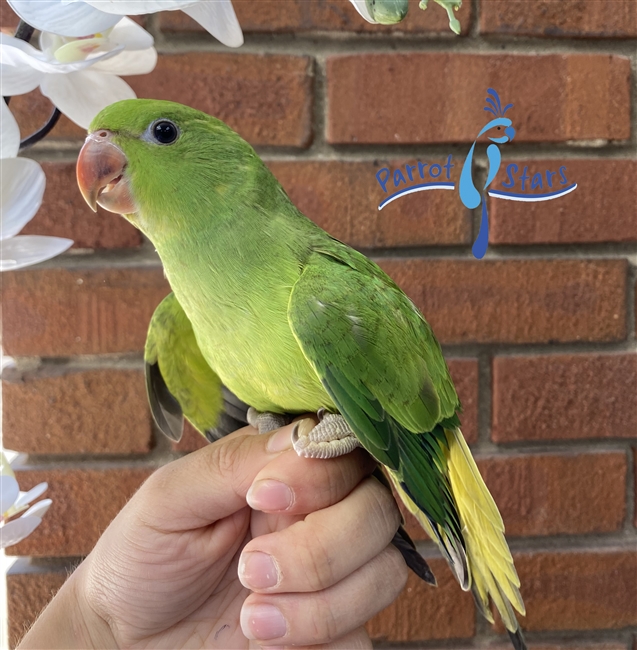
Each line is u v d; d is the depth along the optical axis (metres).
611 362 0.54
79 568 0.44
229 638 0.43
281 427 0.41
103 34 0.34
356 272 0.39
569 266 0.54
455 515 0.40
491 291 0.54
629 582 0.55
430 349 0.41
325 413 0.39
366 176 0.53
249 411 0.45
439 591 0.55
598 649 0.56
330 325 0.36
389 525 0.39
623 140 0.53
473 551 0.42
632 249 0.54
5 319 0.52
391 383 0.37
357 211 0.53
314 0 0.52
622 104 0.53
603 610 0.55
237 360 0.39
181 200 0.38
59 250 0.35
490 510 0.41
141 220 0.39
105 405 0.53
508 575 0.40
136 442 0.54
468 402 0.54
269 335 0.38
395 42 0.52
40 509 0.39
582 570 0.55
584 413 0.54
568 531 0.55
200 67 0.52
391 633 0.55
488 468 0.54
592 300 0.54
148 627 0.42
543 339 0.54
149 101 0.38
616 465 0.55
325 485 0.38
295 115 0.52
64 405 0.53
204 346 0.40
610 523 0.55
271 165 0.53
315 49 0.52
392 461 0.37
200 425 0.47
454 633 0.55
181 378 0.45
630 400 0.54
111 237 0.52
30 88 0.34
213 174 0.38
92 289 0.53
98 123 0.38
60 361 0.53
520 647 0.40
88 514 0.53
